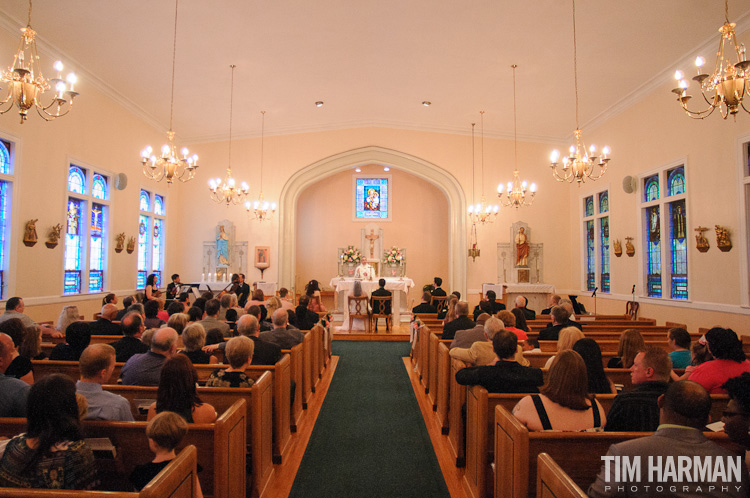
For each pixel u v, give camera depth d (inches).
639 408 105.3
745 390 92.0
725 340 132.9
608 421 110.3
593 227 503.2
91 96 371.9
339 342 415.8
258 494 134.9
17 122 296.4
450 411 187.8
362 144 546.0
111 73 363.3
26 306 306.2
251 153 545.6
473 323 231.8
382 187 633.0
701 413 74.0
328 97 452.4
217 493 105.5
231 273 533.3
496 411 115.2
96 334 220.7
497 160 547.5
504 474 108.1
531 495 99.2
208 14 293.6
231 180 426.9
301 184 551.8
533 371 137.7
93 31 301.4
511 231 540.4
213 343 200.8
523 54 352.5
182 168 539.8
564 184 547.2
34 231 306.7
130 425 103.9
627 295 424.5
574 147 292.7
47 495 70.4
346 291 469.4
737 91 175.8
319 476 151.9
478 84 413.4
